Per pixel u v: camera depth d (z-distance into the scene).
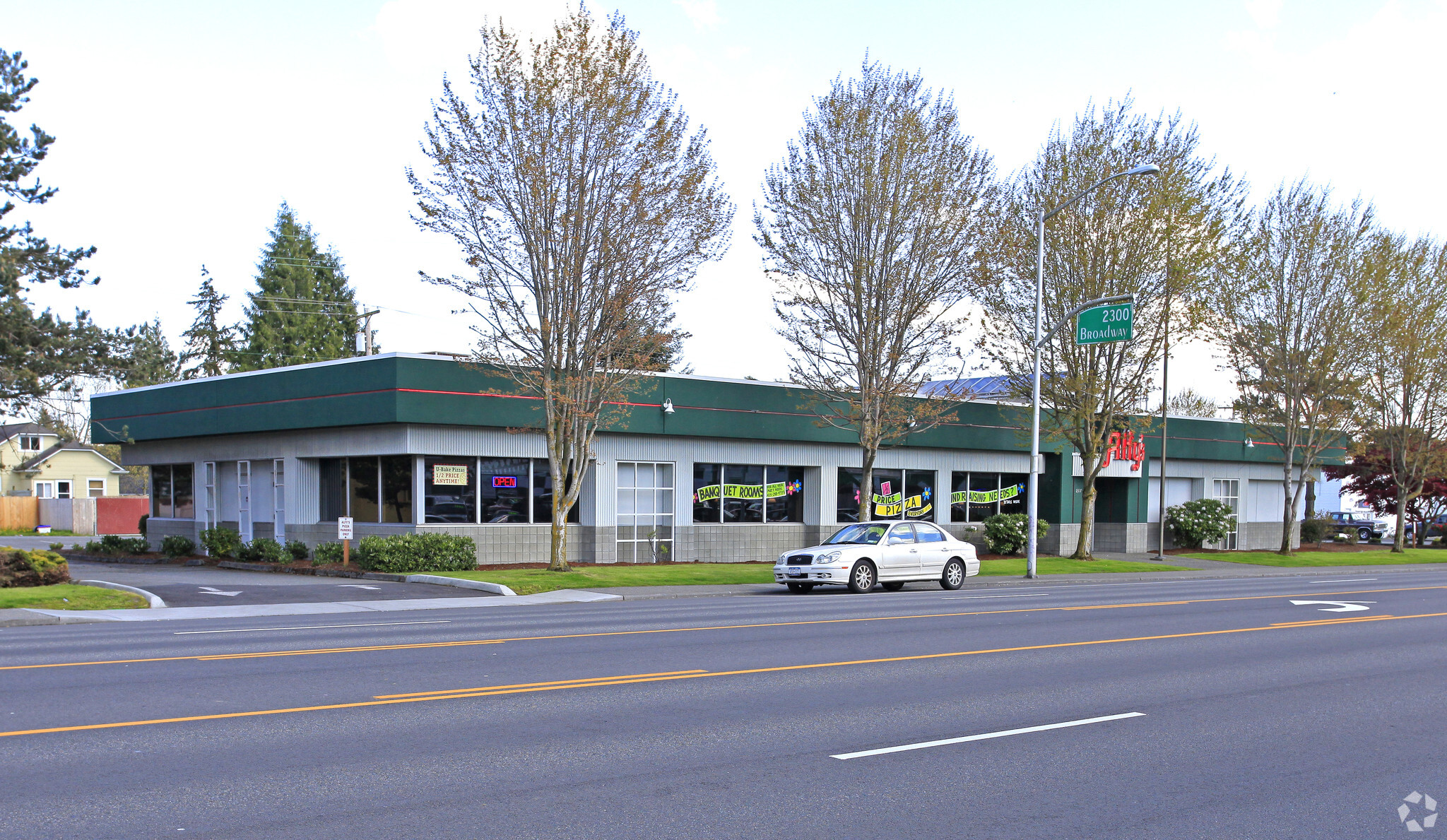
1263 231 40.69
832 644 14.70
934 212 28.58
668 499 31.97
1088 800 7.35
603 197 25.25
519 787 7.39
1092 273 32.59
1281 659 14.03
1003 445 38.25
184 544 33.88
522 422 29.22
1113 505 42.59
